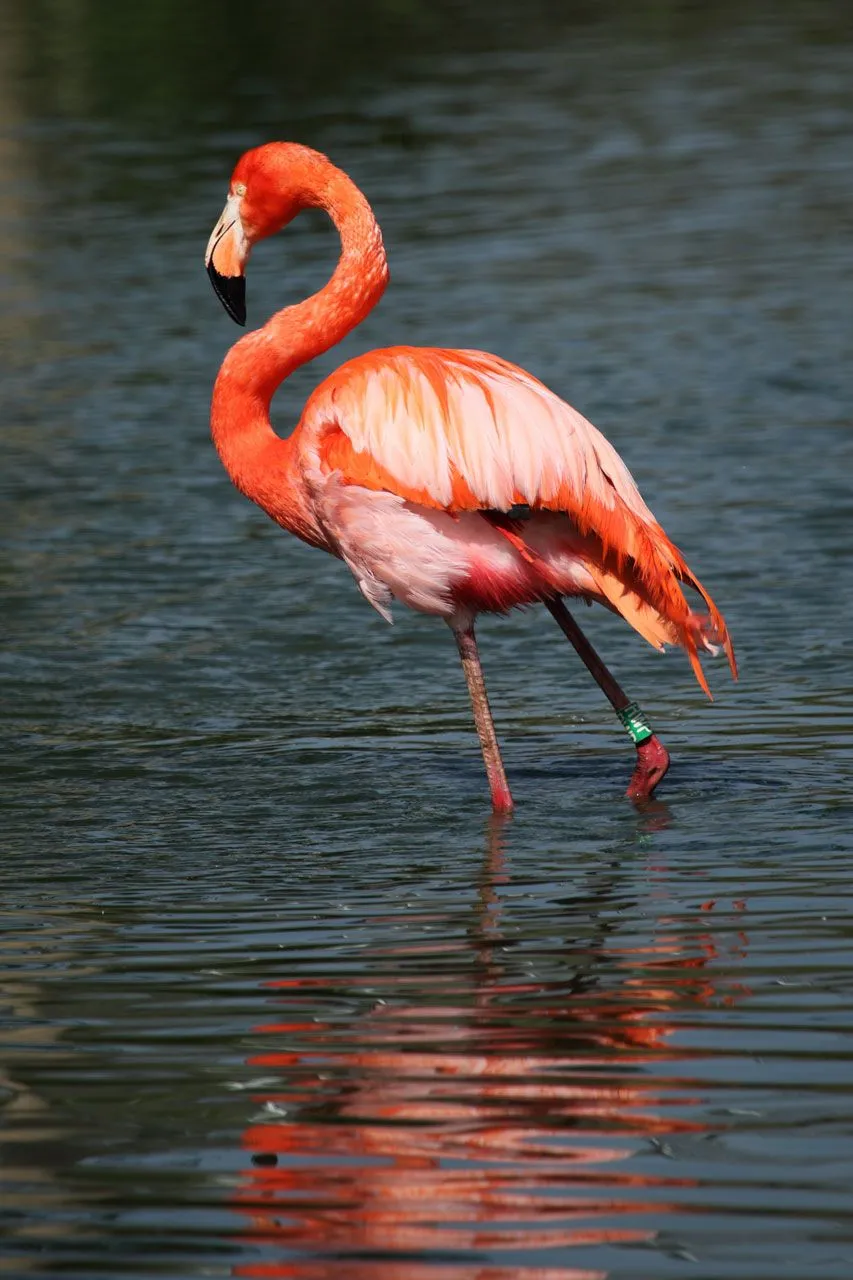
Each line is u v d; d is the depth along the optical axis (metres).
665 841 9.13
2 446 18.55
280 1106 6.12
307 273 24.31
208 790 10.32
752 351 20.64
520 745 11.03
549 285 23.56
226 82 36.78
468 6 45.31
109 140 32.12
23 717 11.76
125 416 19.44
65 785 10.45
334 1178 5.63
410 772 10.57
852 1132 5.81
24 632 13.54
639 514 9.85
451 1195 5.50
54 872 8.98
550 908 8.13
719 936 7.66
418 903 8.30
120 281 24.58
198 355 21.44
